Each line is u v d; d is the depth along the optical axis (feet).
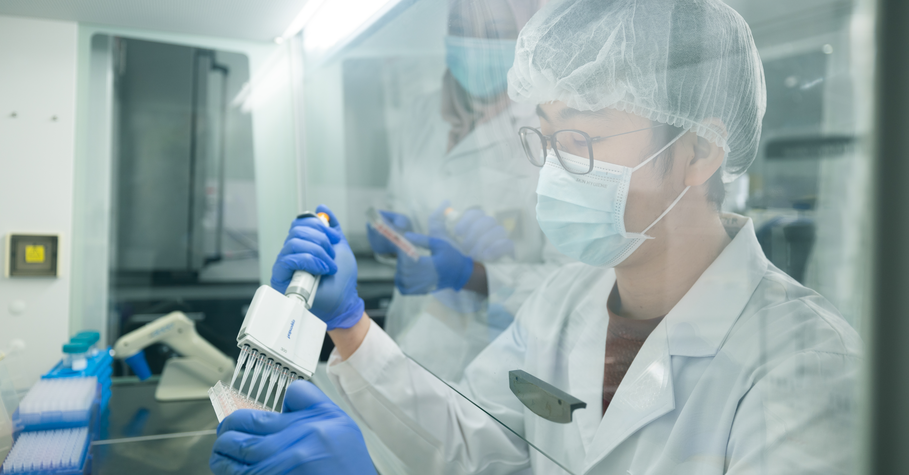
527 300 2.56
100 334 4.54
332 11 3.94
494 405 2.51
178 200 4.75
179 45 4.66
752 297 1.52
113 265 4.58
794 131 1.29
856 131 1.25
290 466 1.93
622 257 1.85
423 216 3.87
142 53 4.57
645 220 1.72
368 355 3.20
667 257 1.73
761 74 1.35
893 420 1.30
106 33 4.44
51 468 3.01
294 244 2.73
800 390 1.42
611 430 1.92
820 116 1.26
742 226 1.49
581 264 2.27
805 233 1.34
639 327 1.88
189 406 4.44
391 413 3.24
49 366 4.32
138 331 4.47
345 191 4.50
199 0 3.82
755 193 1.43
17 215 4.21
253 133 4.98
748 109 1.40
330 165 4.65
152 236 4.68
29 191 4.23
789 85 1.29
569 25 1.73
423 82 3.47
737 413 1.57
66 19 4.23
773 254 1.44
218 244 4.90
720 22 1.44
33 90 4.20
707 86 1.47
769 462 1.47
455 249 3.21
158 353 4.72
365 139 4.23
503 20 2.48
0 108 4.13
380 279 4.23
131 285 4.64
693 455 1.66
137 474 3.29
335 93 4.43
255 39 4.84
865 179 1.26
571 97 1.78
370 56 3.95
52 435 3.29
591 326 2.11
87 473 3.27
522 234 2.60
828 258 1.32
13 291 4.23
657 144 1.63
